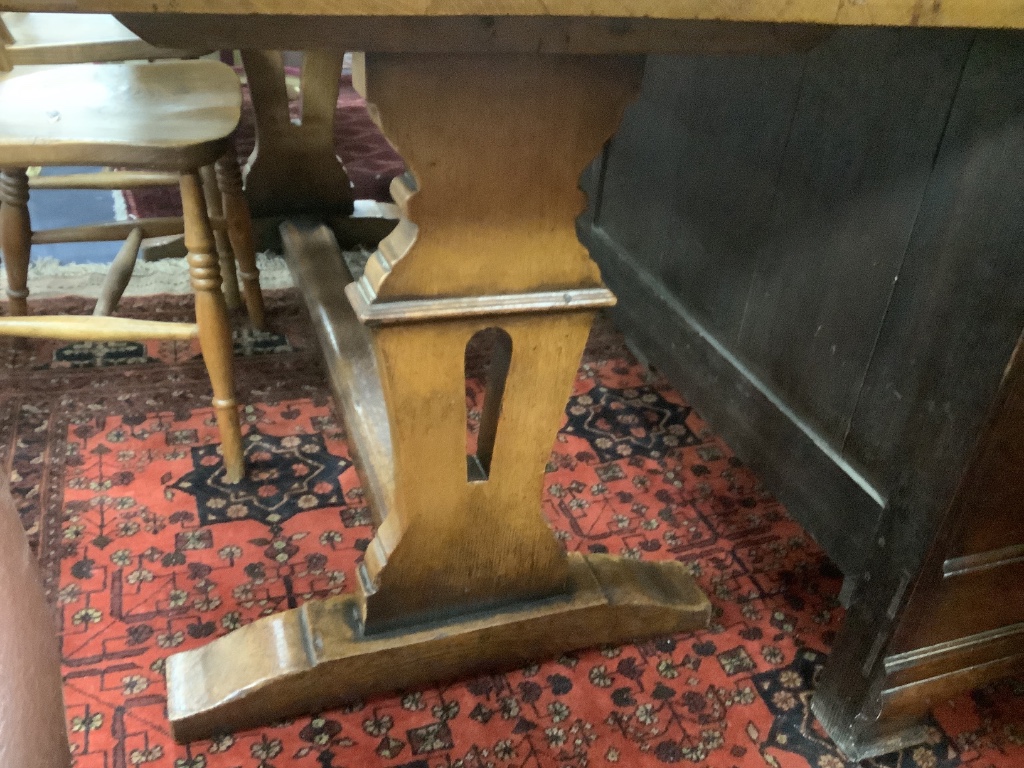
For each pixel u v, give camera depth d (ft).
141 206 8.54
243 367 5.57
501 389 3.13
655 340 5.66
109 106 4.13
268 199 6.79
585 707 3.54
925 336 3.41
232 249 5.93
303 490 4.58
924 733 3.55
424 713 3.46
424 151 2.44
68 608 3.76
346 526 4.37
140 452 4.75
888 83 3.46
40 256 7.26
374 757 3.27
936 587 3.04
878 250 3.63
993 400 2.61
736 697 3.64
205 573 4.01
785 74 4.09
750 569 4.32
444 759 3.29
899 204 3.47
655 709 3.56
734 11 2.00
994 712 3.68
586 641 3.78
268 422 5.08
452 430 3.01
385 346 2.72
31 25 5.50
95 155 3.68
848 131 3.73
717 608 4.08
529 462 3.21
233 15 1.97
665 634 3.92
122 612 3.77
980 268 2.73
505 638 3.58
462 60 2.32
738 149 4.54
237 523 4.32
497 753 3.33
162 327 4.27
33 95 4.19
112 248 7.51
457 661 3.57
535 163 2.57
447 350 2.81
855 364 3.87
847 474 3.96
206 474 4.63
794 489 4.38
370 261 2.79
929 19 2.13
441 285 2.69
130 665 3.54
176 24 1.97
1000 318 2.60
